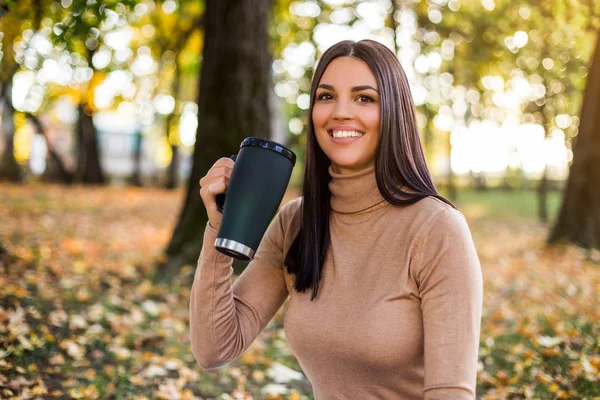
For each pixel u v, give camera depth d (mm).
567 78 10297
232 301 1694
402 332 1510
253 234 1508
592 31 7586
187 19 10352
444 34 10188
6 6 4836
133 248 7801
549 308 5391
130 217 12242
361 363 1547
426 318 1478
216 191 1597
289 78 16297
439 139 30359
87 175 22781
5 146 20500
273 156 1531
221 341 1665
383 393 1567
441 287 1470
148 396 3398
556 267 7723
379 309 1522
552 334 4512
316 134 1694
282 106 17766
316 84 1697
